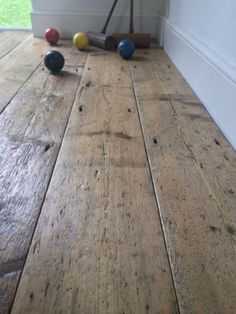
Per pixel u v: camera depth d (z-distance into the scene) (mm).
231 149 948
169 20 2025
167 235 632
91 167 838
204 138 1005
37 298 505
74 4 2297
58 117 1113
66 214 678
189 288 527
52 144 940
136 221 666
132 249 598
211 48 1222
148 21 2367
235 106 933
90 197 730
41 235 624
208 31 1262
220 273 555
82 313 484
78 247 599
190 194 751
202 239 626
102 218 670
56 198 724
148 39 2148
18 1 3098
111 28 2383
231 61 1029
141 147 941
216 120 1103
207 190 767
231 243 618
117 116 1134
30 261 568
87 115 1135
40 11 2320
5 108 1175
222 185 787
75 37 2055
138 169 837
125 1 2295
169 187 773
